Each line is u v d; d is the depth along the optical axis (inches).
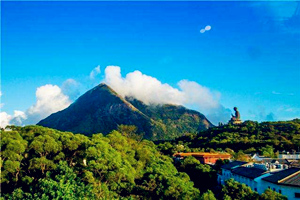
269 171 2743.6
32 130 2588.6
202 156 5698.8
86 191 1760.6
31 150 2342.5
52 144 2313.0
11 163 2014.0
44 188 1593.3
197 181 3806.6
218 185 3705.7
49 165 2201.0
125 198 2041.1
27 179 2063.2
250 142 7603.4
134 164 2753.4
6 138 2178.9
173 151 7357.3
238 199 1857.8
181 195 1979.6
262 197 1833.2
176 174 3029.0
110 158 2182.6
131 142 4210.1
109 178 2075.5
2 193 1935.3
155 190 2198.6
